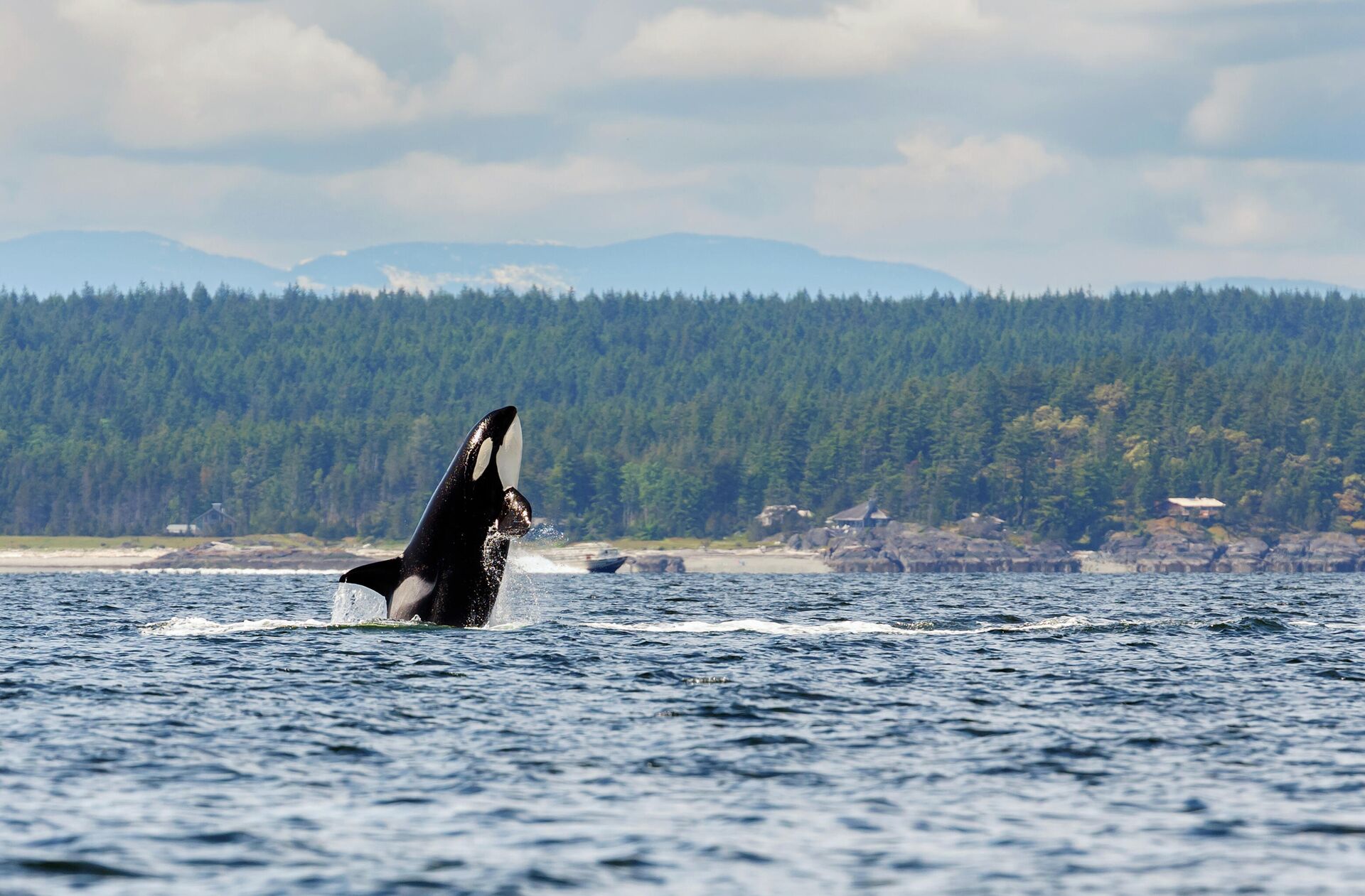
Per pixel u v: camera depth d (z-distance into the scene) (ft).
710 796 248.32
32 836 220.02
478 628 460.14
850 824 231.09
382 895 194.80
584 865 208.23
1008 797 248.93
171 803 240.94
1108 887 199.93
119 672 390.01
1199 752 286.05
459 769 267.59
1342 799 246.68
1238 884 201.05
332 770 265.95
